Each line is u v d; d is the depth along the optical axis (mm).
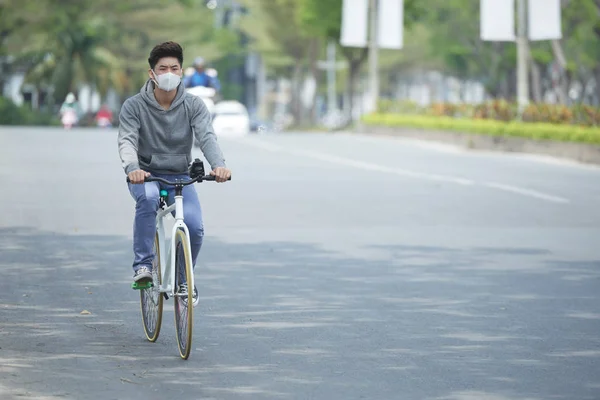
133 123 21719
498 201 50094
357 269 31828
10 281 29172
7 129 121688
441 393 18688
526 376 19859
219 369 20203
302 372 20047
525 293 28344
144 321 22875
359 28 122250
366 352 21656
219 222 41875
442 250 35594
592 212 46312
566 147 81125
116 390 18656
